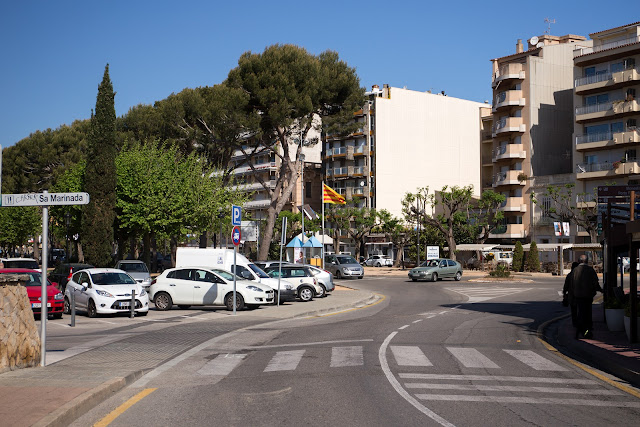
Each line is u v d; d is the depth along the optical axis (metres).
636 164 58.69
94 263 40.28
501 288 37.69
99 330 17.23
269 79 40.38
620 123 60.84
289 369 10.77
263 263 29.83
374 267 79.81
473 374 10.31
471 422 7.13
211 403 8.18
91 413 7.62
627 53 60.06
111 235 41.09
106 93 40.97
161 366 11.28
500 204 71.19
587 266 14.49
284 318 20.59
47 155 64.44
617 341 13.80
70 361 11.46
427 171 89.25
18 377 9.45
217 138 44.00
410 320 19.62
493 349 13.31
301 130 45.00
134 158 42.53
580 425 7.07
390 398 8.38
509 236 70.50
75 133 66.75
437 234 71.88
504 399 8.41
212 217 45.59
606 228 17.73
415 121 88.88
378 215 75.38
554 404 8.16
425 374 10.24
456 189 60.97
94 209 40.47
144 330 17.08
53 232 61.03
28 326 10.59
